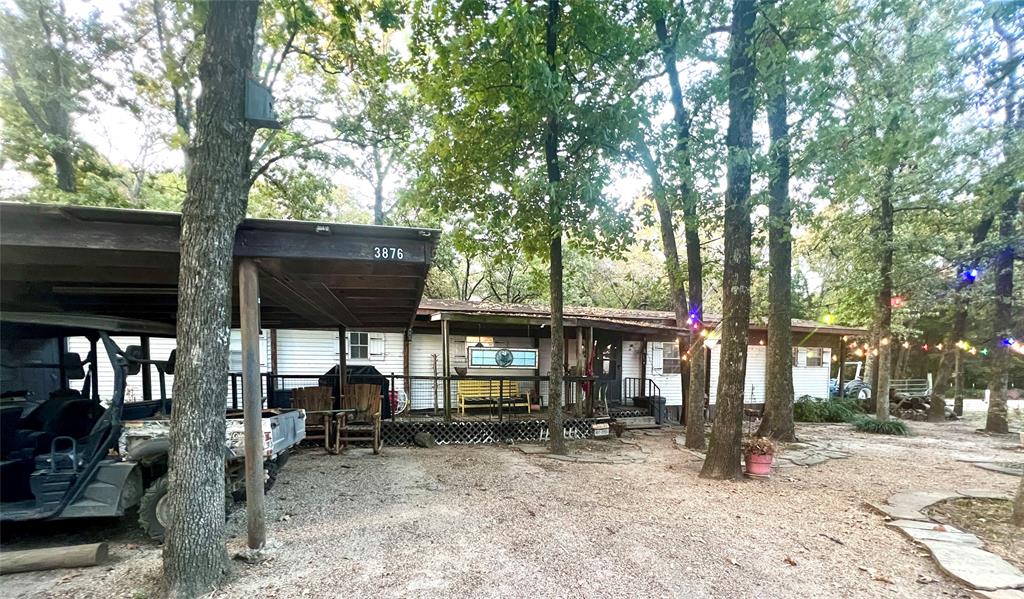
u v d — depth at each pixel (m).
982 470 7.11
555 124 7.26
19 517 3.60
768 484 6.09
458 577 3.31
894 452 8.59
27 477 3.97
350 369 10.63
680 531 4.31
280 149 11.18
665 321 13.66
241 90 3.25
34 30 8.06
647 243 9.35
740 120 6.40
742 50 6.39
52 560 3.33
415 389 11.88
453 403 11.94
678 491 5.68
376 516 4.60
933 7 6.55
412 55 7.53
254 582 3.19
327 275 4.48
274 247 3.64
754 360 15.31
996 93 5.86
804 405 14.02
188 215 3.10
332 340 11.62
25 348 4.46
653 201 10.38
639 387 13.66
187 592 2.97
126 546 3.87
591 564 3.56
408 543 3.92
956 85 5.87
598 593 3.12
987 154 7.00
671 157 6.78
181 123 8.86
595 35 7.27
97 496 3.80
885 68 6.65
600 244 8.12
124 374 4.13
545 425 9.31
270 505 4.94
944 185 7.71
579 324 10.21
